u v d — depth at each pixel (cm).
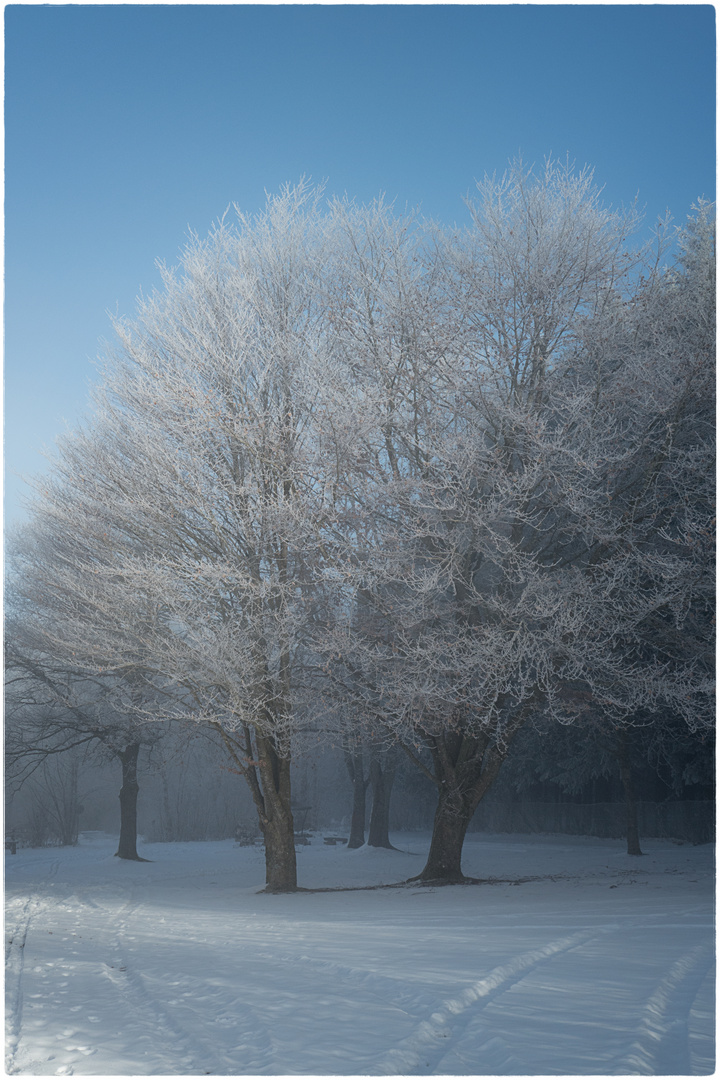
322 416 1708
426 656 1694
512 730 2006
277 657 1881
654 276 1861
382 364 1836
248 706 1864
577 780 3991
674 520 1928
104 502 1833
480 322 1825
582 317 1780
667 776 3872
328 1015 643
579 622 1658
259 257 2044
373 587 1755
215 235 2050
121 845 3488
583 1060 507
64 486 1958
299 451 1741
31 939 1220
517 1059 511
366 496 1744
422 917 1339
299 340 1912
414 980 753
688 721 1817
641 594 1852
